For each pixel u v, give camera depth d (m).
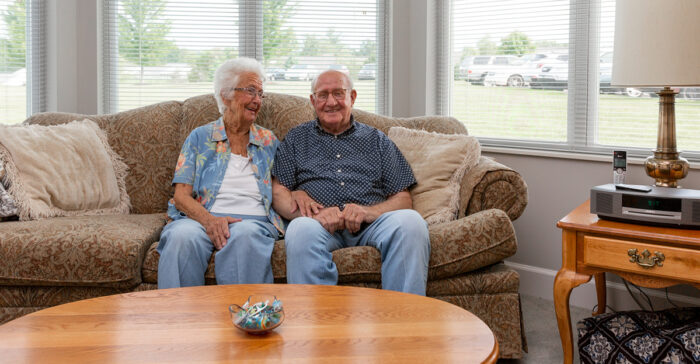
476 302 2.14
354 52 3.64
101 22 3.44
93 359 1.13
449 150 2.53
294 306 1.47
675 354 1.82
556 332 2.49
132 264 2.05
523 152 3.02
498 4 3.26
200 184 2.42
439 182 2.48
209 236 2.14
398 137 2.73
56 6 3.34
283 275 2.12
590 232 1.90
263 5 3.55
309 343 1.23
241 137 2.53
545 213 2.97
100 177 2.65
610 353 1.94
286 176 2.48
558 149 3.02
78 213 2.55
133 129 2.79
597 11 2.85
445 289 2.13
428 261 2.09
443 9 3.49
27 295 2.09
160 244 2.13
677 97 2.62
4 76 3.34
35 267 2.04
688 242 1.71
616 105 2.82
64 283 2.06
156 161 2.75
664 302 2.61
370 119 2.85
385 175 2.50
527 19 3.14
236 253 2.08
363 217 2.26
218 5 3.53
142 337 1.25
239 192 2.42
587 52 2.88
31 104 3.41
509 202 2.28
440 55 3.53
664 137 2.25
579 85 2.92
